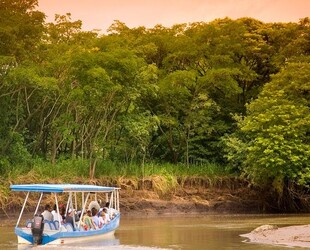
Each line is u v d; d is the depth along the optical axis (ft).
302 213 183.52
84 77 165.99
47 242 100.32
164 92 191.42
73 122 173.78
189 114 201.67
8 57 148.25
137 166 185.68
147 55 203.41
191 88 201.87
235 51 207.62
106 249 94.84
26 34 159.02
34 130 183.21
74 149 178.91
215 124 208.74
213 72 195.11
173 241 105.29
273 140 174.09
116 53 169.89
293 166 175.73
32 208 151.23
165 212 177.06
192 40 203.51
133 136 188.55
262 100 183.42
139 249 95.04
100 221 111.96
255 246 97.71
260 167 178.29
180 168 195.00
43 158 177.78
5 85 158.71
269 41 216.74
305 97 186.29
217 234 116.37
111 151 195.72
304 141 178.81
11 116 170.91
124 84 174.91
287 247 96.07
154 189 180.55
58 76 169.78
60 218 103.45
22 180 155.02
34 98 175.52
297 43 205.36
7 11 156.46
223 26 210.18
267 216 169.37
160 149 210.59
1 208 146.61
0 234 115.34
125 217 163.63
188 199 184.34
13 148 165.07
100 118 180.75
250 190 193.36
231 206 187.62
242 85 214.69
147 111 191.52
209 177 193.98
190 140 204.03
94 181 168.96
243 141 196.85
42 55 169.07
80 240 104.01
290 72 185.26
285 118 175.32
